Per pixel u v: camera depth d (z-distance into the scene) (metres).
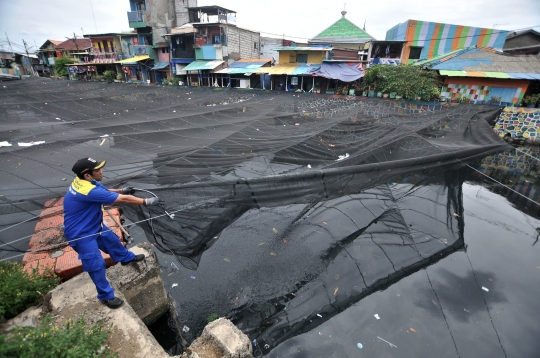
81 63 37.47
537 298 4.41
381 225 5.60
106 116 12.26
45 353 1.87
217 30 27.14
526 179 9.11
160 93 20.89
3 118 11.64
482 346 3.65
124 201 2.82
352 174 4.91
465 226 6.27
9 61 49.84
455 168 6.44
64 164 6.25
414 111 15.41
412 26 22.36
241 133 9.09
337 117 12.64
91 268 2.70
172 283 4.50
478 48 18.28
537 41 21.98
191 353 2.54
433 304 4.21
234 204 4.41
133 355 2.44
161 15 31.28
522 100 16.27
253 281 4.52
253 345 3.60
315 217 5.91
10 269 3.10
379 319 3.95
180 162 6.07
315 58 24.73
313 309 4.07
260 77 26.00
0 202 3.95
